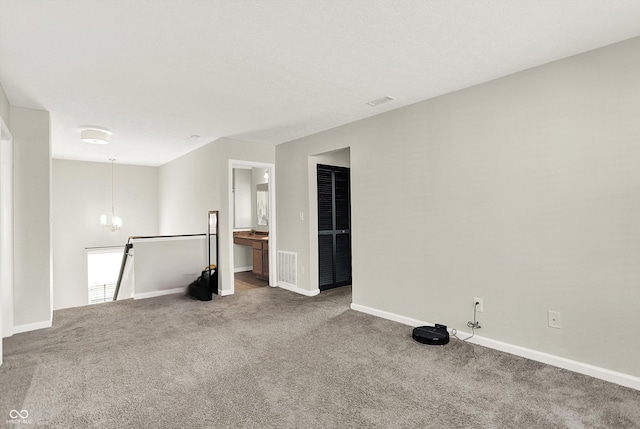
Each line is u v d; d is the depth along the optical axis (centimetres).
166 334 334
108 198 728
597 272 238
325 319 380
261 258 636
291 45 230
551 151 258
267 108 362
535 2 184
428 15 196
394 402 211
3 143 332
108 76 276
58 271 677
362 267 410
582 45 233
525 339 274
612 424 187
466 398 215
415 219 351
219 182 500
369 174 398
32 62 249
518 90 275
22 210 345
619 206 229
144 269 491
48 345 306
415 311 353
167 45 227
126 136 484
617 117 229
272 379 241
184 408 205
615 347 231
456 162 316
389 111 374
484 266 298
